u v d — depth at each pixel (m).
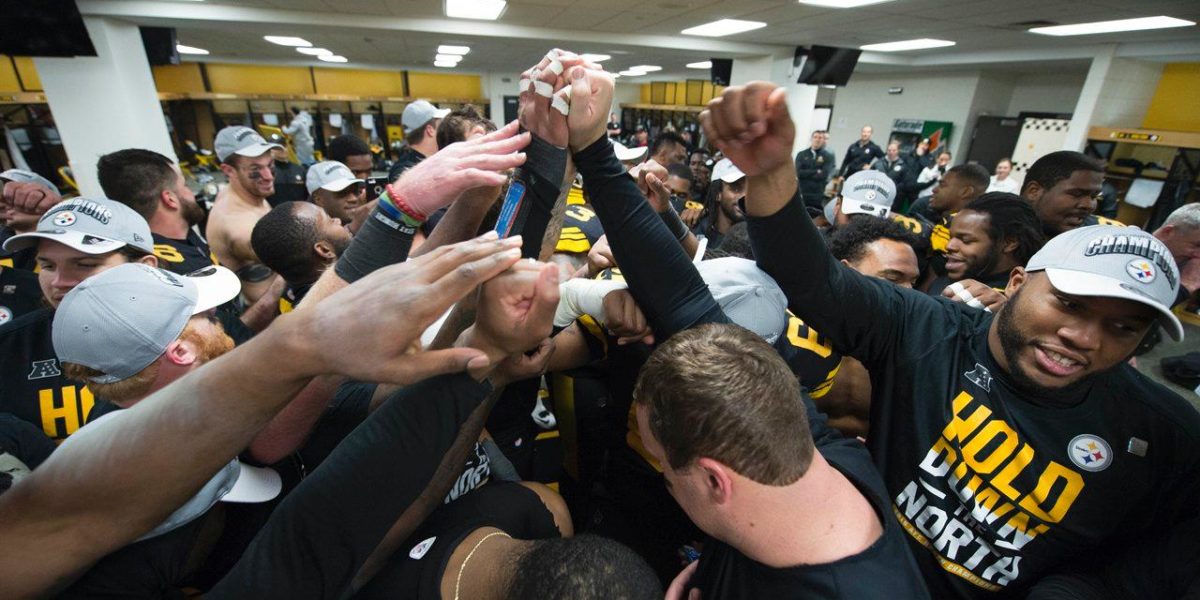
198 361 0.81
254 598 0.49
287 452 0.75
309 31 6.10
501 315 0.51
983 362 0.85
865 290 0.90
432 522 0.73
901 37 6.36
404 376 0.42
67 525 0.41
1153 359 3.56
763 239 0.80
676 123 15.09
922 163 7.05
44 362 1.18
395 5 5.16
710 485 0.55
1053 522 0.79
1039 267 0.76
